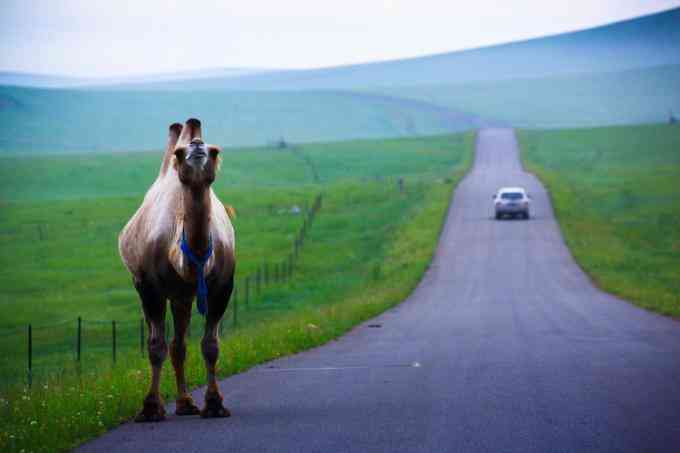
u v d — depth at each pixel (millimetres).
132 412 17125
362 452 12992
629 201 141750
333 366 24344
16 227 131000
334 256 95625
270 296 69312
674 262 80500
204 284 15414
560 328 37344
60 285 83875
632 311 46562
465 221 112250
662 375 21188
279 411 16844
